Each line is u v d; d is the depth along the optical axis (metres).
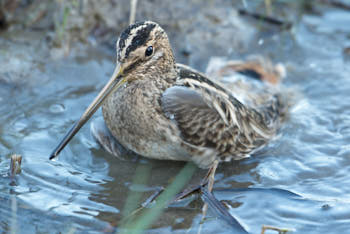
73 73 13.39
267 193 9.95
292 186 10.25
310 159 11.06
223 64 13.51
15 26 14.35
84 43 14.29
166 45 10.32
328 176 10.54
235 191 10.03
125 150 11.05
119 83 9.95
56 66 13.46
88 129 11.59
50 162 10.43
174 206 9.48
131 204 9.48
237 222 9.09
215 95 10.62
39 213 9.05
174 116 10.09
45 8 14.71
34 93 12.58
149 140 10.38
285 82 13.72
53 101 12.35
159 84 10.30
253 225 9.16
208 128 10.34
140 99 10.16
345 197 9.91
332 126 12.13
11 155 10.48
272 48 15.08
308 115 12.52
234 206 9.60
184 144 10.36
